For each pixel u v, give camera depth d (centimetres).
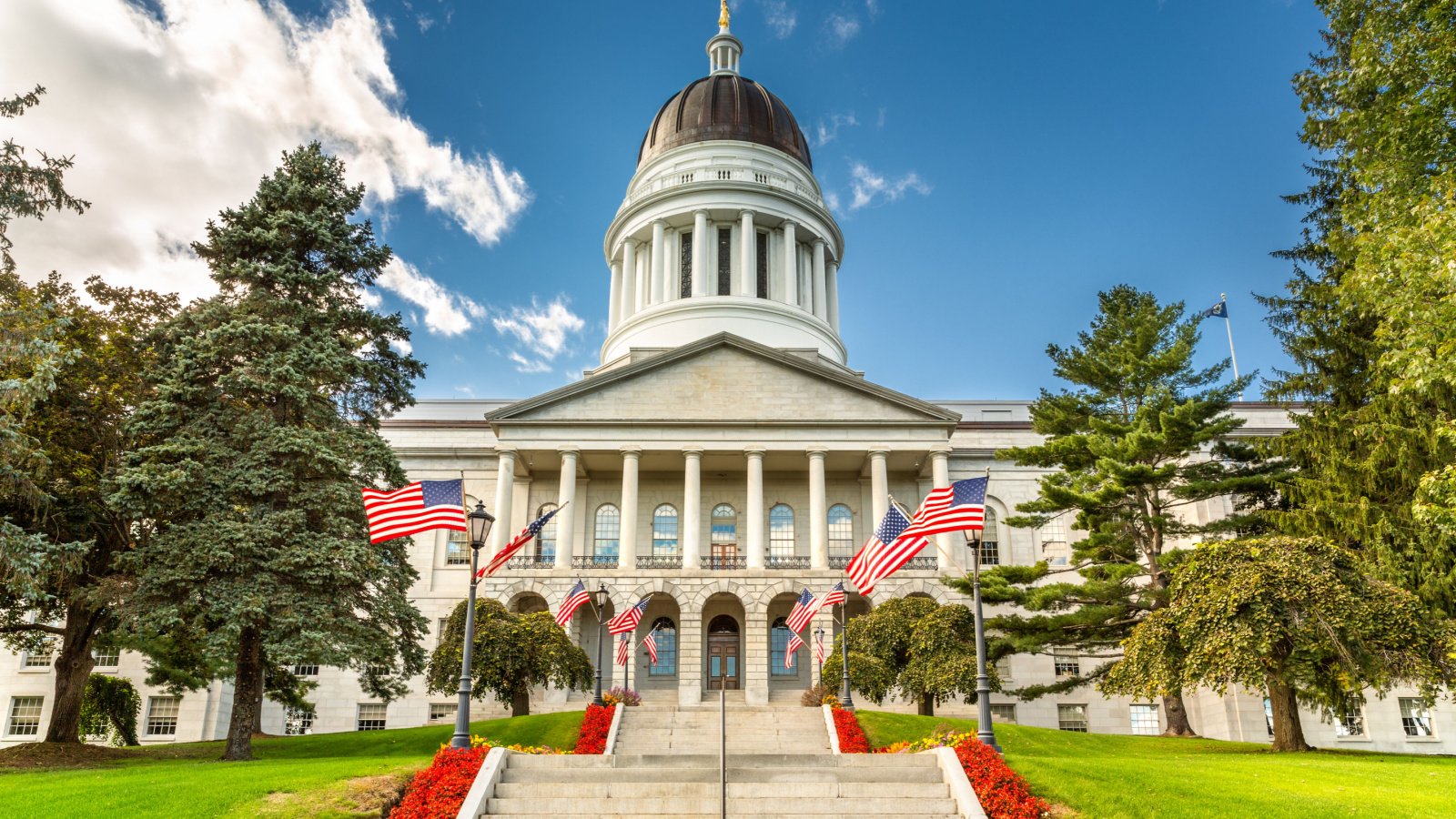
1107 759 2417
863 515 5312
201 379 3091
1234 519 3572
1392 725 4344
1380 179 2442
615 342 6600
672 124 7238
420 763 2170
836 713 3291
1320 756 2652
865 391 5012
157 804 1741
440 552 5234
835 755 2047
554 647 3609
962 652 3681
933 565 4972
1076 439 3816
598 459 5097
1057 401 4028
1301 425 3450
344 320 3378
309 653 2702
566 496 4859
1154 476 3575
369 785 1900
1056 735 3322
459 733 2042
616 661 3862
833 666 3866
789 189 6731
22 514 2906
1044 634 3778
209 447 2919
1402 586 2892
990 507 5453
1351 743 4334
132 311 3431
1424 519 2338
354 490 3016
